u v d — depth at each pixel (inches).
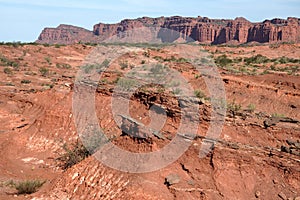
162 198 478.3
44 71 2166.6
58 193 597.0
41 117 987.9
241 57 2819.9
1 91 1460.4
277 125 668.1
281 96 1307.8
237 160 532.1
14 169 777.6
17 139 926.4
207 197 486.3
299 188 494.0
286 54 3115.2
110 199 516.4
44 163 819.4
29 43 3331.7
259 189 503.8
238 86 1376.7
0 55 2598.4
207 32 7062.0
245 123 660.7
